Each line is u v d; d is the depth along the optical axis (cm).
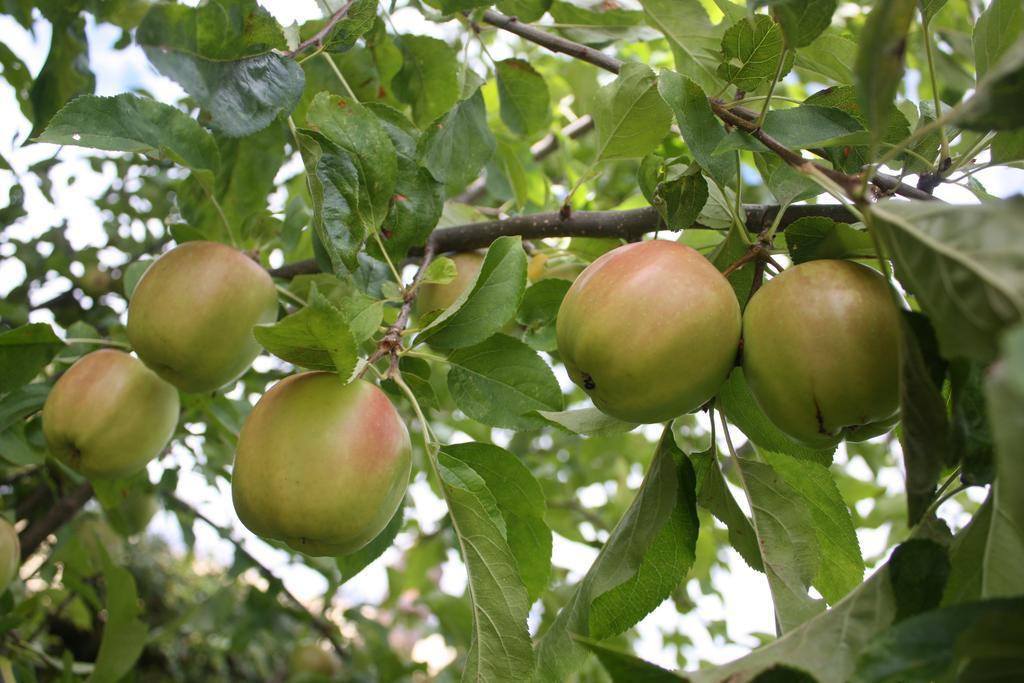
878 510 94
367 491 45
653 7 59
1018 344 25
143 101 53
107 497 71
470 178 60
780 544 49
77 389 58
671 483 48
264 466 45
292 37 53
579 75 94
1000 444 30
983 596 39
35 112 60
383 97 69
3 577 62
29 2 63
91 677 65
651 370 44
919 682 34
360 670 123
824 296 42
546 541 53
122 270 91
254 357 57
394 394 56
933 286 36
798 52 58
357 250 53
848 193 39
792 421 43
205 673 143
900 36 36
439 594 118
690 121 48
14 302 81
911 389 38
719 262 52
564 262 66
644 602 49
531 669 46
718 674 38
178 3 47
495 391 53
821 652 39
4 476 84
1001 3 49
